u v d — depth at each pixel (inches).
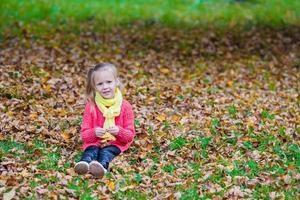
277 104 448.1
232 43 684.7
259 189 296.8
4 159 317.7
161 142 353.7
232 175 312.0
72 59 554.3
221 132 371.6
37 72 490.3
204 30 744.3
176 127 378.9
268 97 470.6
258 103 447.2
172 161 328.8
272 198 287.3
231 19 820.6
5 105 405.1
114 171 310.7
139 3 924.0
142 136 359.6
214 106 428.8
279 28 769.6
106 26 733.3
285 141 366.3
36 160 320.8
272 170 320.5
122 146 305.4
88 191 287.7
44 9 792.3
